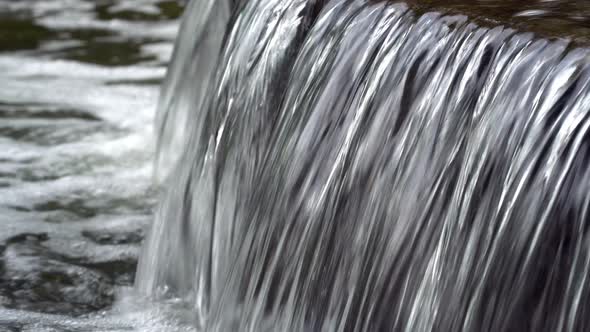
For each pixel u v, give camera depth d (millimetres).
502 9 4930
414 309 4367
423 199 4492
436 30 4879
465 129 4410
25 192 8133
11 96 10672
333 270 4883
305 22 5953
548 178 3895
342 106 5242
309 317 4957
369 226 4746
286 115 5723
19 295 6422
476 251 4117
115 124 9828
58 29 13773
